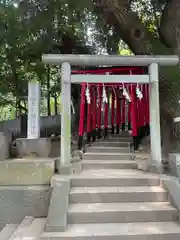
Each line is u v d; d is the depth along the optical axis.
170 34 6.26
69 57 4.77
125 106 7.05
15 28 5.58
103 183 4.27
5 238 3.29
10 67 6.89
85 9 6.02
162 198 3.89
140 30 6.62
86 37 7.67
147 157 5.26
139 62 4.89
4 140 5.18
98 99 6.34
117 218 3.44
